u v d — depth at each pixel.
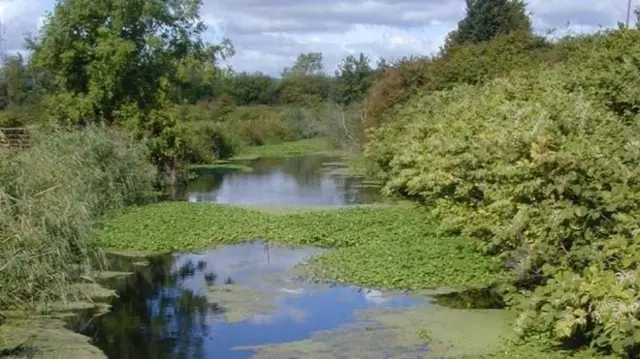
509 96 18.03
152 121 31.14
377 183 30.00
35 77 45.81
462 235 15.21
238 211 20.73
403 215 18.78
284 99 78.31
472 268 13.07
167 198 26.22
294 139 62.78
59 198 12.02
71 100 32.28
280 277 13.53
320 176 34.06
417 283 12.55
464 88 23.81
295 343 9.81
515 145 11.10
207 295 12.45
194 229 18.11
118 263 15.06
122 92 32.59
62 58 32.12
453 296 11.84
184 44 35.78
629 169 9.74
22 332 10.34
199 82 37.41
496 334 9.78
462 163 14.55
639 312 7.57
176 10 35.53
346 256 14.55
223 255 15.77
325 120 59.47
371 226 17.70
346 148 50.28
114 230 17.94
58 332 10.38
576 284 8.41
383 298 11.91
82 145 21.53
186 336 10.29
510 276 11.16
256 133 58.59
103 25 32.81
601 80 15.22
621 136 11.12
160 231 17.81
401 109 29.34
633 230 8.72
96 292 12.61
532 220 10.25
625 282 7.89
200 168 39.47
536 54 28.36
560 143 10.41
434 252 14.17
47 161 14.87
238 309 11.57
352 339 9.88
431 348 9.37
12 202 11.20
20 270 10.27
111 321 11.05
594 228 9.50
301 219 19.03
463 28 48.88
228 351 9.62
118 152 22.67
